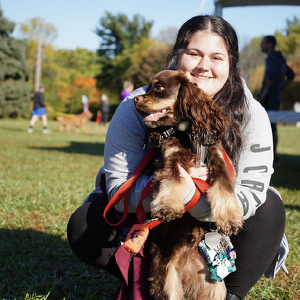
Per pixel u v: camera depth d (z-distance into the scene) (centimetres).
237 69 256
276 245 251
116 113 257
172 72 245
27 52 5572
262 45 932
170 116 240
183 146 238
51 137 1652
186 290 249
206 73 243
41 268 340
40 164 868
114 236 261
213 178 226
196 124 230
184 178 220
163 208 212
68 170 798
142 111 238
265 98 928
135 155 247
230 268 233
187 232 242
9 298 284
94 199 271
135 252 216
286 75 977
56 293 300
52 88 5150
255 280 256
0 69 3675
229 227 215
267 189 256
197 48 241
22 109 3791
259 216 247
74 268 347
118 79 5475
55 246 387
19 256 355
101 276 336
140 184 233
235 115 247
